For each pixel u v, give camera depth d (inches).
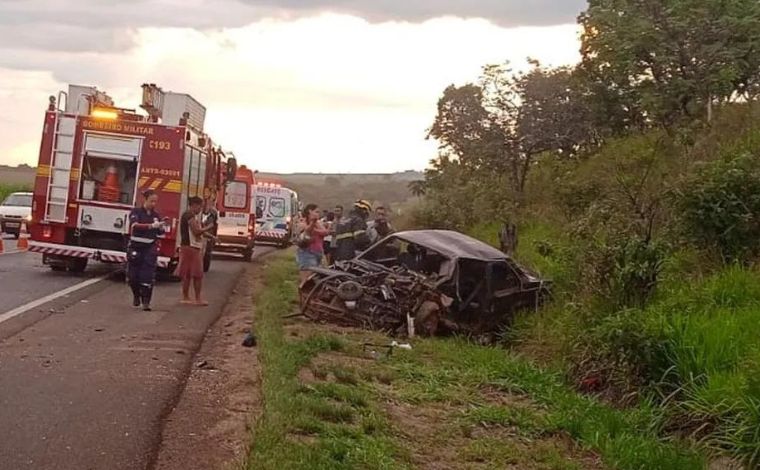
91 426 289.6
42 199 716.7
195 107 787.4
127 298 612.7
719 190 462.6
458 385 397.1
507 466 283.7
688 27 701.3
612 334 372.8
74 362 385.1
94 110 728.3
